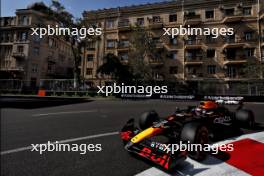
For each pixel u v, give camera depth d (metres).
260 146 3.47
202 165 2.76
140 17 30.03
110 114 8.31
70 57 47.09
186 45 27.19
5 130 5.39
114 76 24.92
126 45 30.36
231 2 25.97
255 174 2.44
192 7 27.67
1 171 2.77
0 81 28.56
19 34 35.72
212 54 26.70
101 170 2.75
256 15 25.16
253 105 12.64
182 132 3.10
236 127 5.10
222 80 25.55
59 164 3.00
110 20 31.59
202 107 4.57
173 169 2.67
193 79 26.50
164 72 28.09
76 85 24.11
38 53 36.44
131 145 3.10
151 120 4.37
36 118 7.41
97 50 31.70
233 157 3.00
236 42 25.41
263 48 24.52
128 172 2.66
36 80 35.78
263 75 21.20
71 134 4.84
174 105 12.24
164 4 28.88
